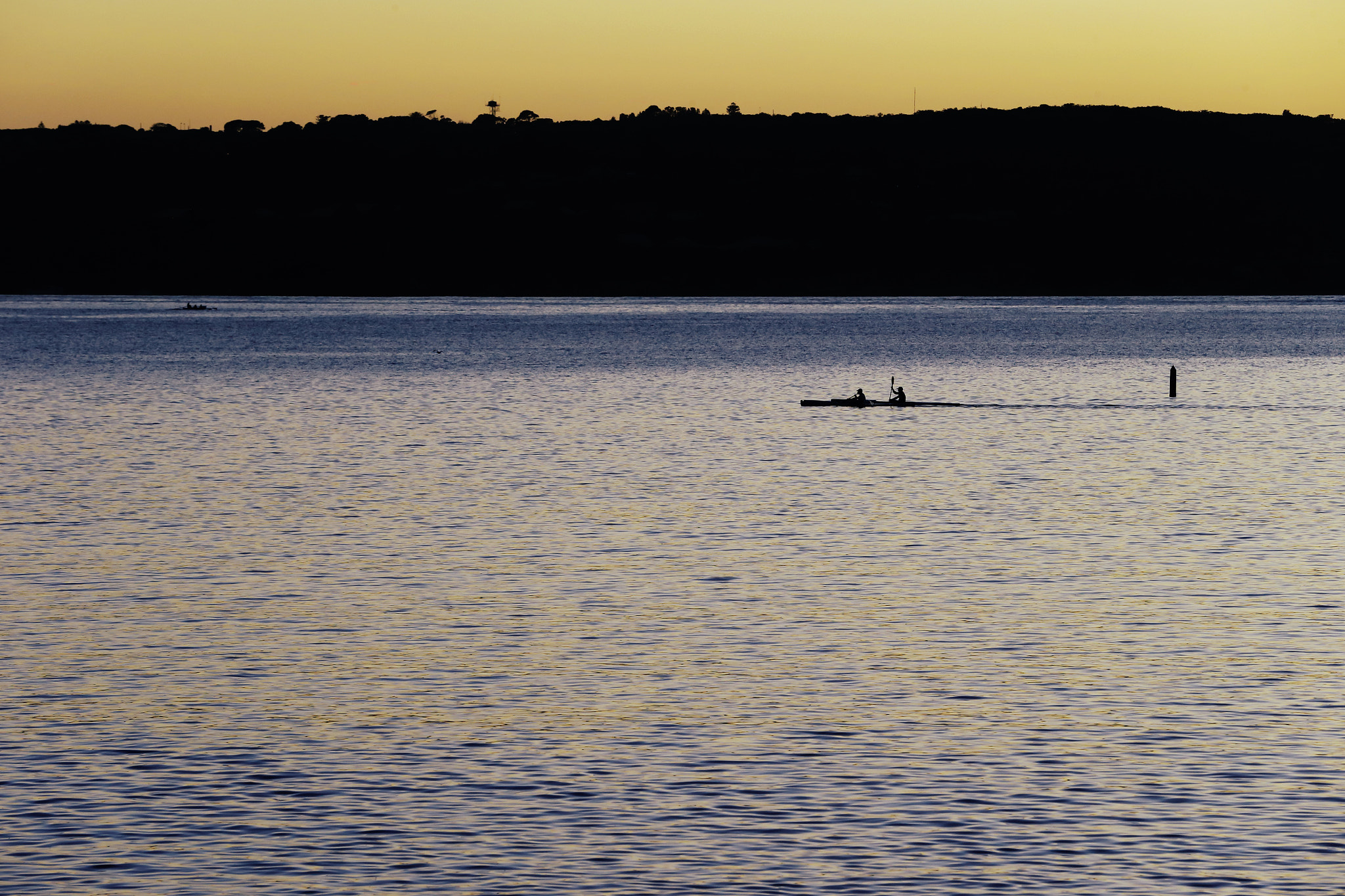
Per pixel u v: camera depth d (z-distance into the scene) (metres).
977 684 64.06
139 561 91.38
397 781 52.75
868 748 55.97
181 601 80.00
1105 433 164.25
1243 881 44.78
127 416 186.75
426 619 75.81
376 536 99.81
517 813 49.91
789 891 44.28
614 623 74.94
